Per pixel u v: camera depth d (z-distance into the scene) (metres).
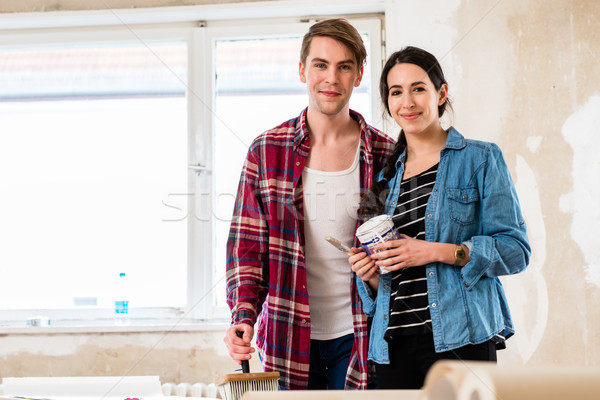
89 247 2.68
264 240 1.53
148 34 2.75
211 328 2.44
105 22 2.75
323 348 1.50
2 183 2.74
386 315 1.27
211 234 2.62
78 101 2.77
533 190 2.44
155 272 2.65
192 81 2.71
